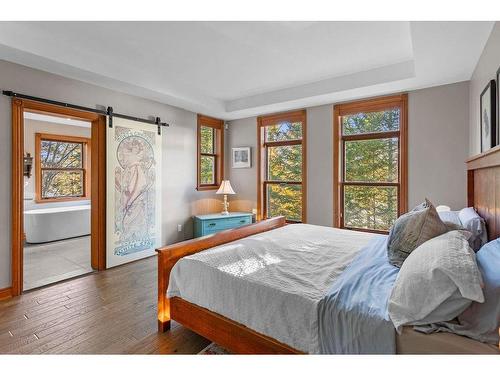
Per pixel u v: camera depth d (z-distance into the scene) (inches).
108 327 82.3
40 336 77.3
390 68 121.0
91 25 90.7
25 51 93.7
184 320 74.9
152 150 154.5
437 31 79.5
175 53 111.0
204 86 152.9
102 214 133.3
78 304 97.3
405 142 133.9
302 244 92.8
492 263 46.0
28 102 106.7
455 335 42.3
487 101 83.0
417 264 50.6
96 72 113.4
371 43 101.7
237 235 106.6
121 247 140.4
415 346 43.2
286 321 55.1
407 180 134.0
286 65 122.6
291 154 177.3
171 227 167.5
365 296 52.7
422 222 65.7
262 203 188.7
